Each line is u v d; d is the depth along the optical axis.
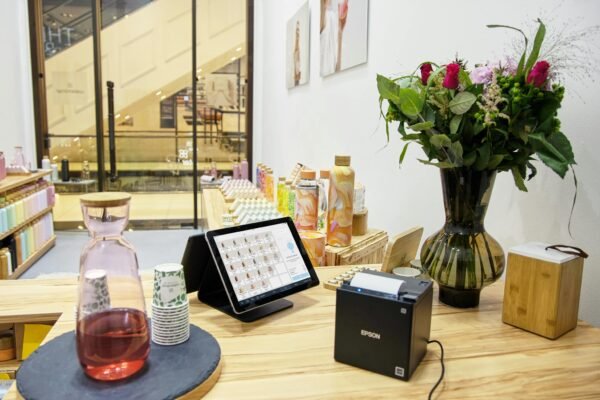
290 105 4.13
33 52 5.59
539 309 1.06
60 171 5.89
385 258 1.26
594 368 0.94
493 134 1.06
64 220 5.88
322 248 1.62
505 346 1.02
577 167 1.19
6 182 3.89
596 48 1.13
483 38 1.51
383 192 2.23
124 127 5.96
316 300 1.29
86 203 0.86
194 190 6.14
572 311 1.09
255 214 2.43
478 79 1.05
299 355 0.98
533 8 1.31
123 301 0.88
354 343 0.93
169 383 0.82
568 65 1.16
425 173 1.86
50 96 5.78
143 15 5.85
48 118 5.81
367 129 2.39
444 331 1.09
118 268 0.90
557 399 0.84
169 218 6.16
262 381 0.88
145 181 6.09
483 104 1.04
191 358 0.91
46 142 5.85
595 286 1.16
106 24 5.77
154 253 4.86
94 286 0.84
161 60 5.95
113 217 0.90
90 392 0.79
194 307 1.22
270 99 5.19
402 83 1.24
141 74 5.93
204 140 6.13
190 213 6.18
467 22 1.59
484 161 1.08
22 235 4.11
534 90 1.00
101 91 5.87
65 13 5.66
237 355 0.97
